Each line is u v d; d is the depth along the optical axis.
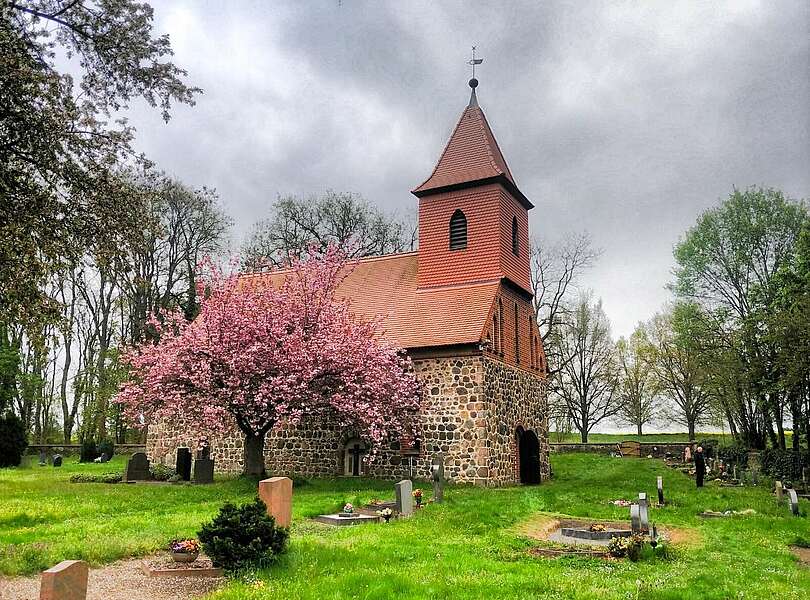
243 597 8.24
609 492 23.47
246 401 22.45
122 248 14.57
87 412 43.75
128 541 11.43
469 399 25.36
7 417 36.25
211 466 25.00
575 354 54.75
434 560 10.58
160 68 15.25
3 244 12.29
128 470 25.70
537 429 30.61
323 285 25.36
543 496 21.09
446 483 24.95
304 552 10.63
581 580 9.51
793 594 9.22
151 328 42.75
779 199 38.41
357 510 16.47
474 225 29.22
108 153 14.44
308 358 22.23
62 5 14.24
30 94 12.98
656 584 9.42
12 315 13.21
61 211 13.62
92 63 14.90
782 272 31.58
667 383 49.66
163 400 23.22
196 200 45.41
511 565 10.38
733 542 13.83
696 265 40.31
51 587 6.67
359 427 23.92
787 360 27.00
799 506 19.44
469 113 31.31
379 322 26.27
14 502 17.33
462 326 26.39
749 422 37.34
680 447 43.50
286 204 47.16
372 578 9.08
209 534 9.96
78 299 48.44
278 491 11.14
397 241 48.66
